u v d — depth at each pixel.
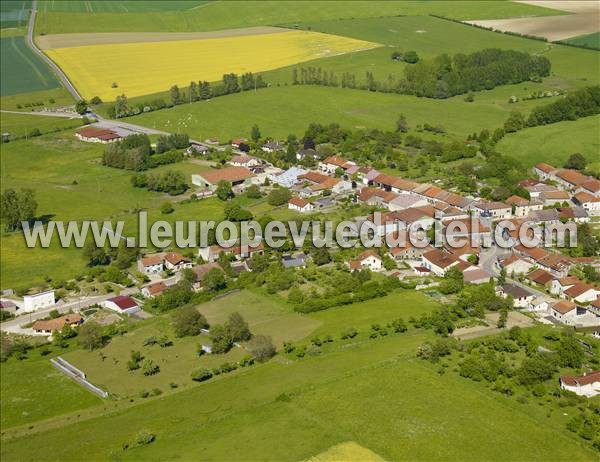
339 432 184.88
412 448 178.38
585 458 174.50
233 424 191.88
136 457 182.12
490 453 176.50
